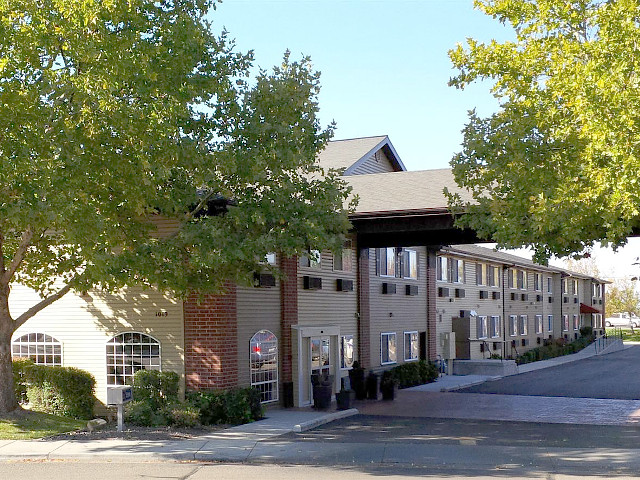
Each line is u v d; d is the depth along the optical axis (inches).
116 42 555.2
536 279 2167.8
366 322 1076.5
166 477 475.5
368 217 824.3
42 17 538.0
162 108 554.9
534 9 617.6
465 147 652.7
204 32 617.0
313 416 765.9
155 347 761.0
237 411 712.4
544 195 577.0
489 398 1005.2
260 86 632.4
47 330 807.7
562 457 546.9
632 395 1054.4
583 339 2445.9
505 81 628.7
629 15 528.1
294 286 888.3
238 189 652.7
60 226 549.0
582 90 529.3
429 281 1341.0
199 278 645.9
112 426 681.6
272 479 468.1
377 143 1242.6
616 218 544.1
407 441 621.0
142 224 644.7
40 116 542.0
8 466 519.8
